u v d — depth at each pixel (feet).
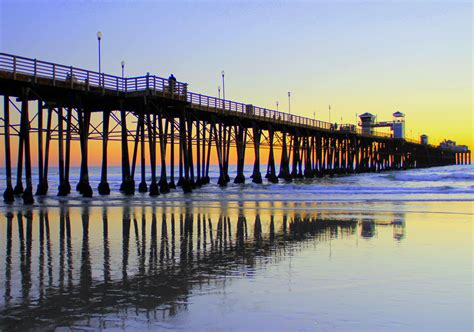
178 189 111.24
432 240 40.81
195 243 40.04
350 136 211.82
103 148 93.15
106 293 24.20
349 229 47.85
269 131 145.28
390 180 154.92
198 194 97.45
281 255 34.45
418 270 29.12
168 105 99.55
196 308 21.62
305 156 181.06
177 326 19.30
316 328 19.08
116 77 86.69
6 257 33.78
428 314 20.72
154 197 88.79
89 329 18.97
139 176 240.12
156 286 25.59
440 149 401.90
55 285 25.82
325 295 23.67
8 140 73.36
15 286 25.61
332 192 101.09
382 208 68.95
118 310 21.33
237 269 29.78
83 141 82.17
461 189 102.83
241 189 111.34
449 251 35.55
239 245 38.96
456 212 62.95
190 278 27.43
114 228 48.73
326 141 193.57
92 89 80.89
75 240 41.32
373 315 20.62
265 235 44.32
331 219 56.13
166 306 21.95
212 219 56.39
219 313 20.90
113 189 114.83
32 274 28.45
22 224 51.26
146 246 38.50
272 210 66.95
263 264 31.30
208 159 143.13
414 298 23.11
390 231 46.32
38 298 23.27
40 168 86.07
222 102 116.26
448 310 21.25
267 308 21.62
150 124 92.07
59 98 83.05
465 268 29.60
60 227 49.16
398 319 20.11
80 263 31.73
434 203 76.02
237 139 136.87
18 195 90.84
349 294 23.86
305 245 38.73
